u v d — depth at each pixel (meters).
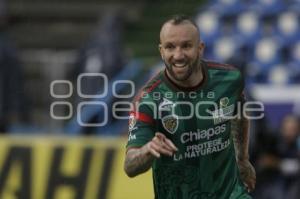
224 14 35.62
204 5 36.69
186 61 12.19
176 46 12.16
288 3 36.19
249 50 34.53
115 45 28.91
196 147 12.87
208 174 12.98
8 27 36.25
